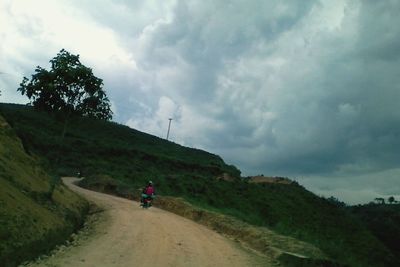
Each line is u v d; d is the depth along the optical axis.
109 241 16.61
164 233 20.41
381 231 114.00
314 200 88.50
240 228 25.38
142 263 13.48
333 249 25.73
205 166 97.62
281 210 74.69
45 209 16.19
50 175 23.89
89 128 114.50
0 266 9.53
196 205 35.81
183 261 14.79
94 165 73.25
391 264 73.25
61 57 46.47
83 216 22.03
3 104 112.38
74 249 14.24
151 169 82.81
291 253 19.59
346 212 91.31
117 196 41.56
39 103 47.19
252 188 80.06
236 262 16.38
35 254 11.80
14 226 11.66
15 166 17.97
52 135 90.00
